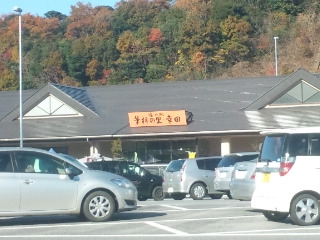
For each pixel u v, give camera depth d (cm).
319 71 6116
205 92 3875
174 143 3541
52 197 1459
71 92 3853
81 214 1523
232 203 2012
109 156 3606
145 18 7044
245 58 6316
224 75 6112
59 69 6488
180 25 6475
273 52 6406
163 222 1477
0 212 1431
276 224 1407
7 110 3881
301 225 1362
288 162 1365
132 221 1505
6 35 7194
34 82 6312
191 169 2492
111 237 1255
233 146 3456
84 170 1509
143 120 3472
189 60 6256
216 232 1298
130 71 6331
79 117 3656
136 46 6481
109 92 4028
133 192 1537
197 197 2480
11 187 1437
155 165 2991
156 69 6275
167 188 2559
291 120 3322
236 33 6316
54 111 3678
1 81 6238
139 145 3547
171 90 3962
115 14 7244
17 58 6756
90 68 6438
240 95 3778
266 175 1411
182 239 1215
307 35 6500
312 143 1370
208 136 3391
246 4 6725
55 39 7175
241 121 3403
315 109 3428
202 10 6438
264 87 3862
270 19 6644
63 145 3628
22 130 3378
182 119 3438
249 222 1450
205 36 6253
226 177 2209
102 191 1498
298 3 6775
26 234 1326
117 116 3653
